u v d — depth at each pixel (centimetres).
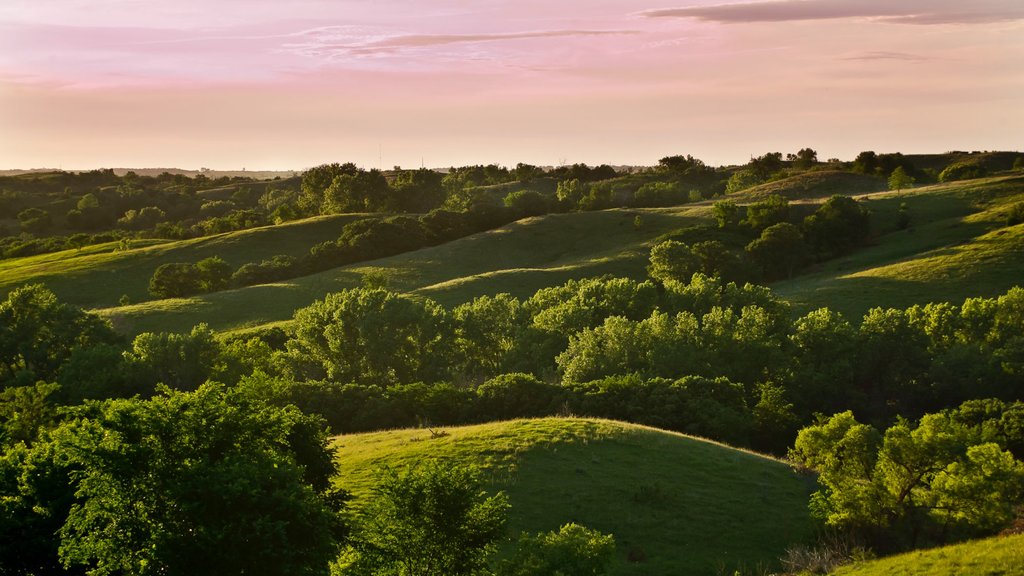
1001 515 3111
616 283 10031
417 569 2184
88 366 7338
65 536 2138
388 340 8425
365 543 2202
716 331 7912
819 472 4244
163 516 2055
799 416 7031
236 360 7575
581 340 7844
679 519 3662
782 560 3284
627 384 6038
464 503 2225
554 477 3988
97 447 2041
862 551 3039
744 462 4375
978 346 8075
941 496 3198
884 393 8012
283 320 11306
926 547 3228
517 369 8431
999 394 7456
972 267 11044
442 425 5725
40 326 9088
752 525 3650
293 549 2017
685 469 4188
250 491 1995
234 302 11981
